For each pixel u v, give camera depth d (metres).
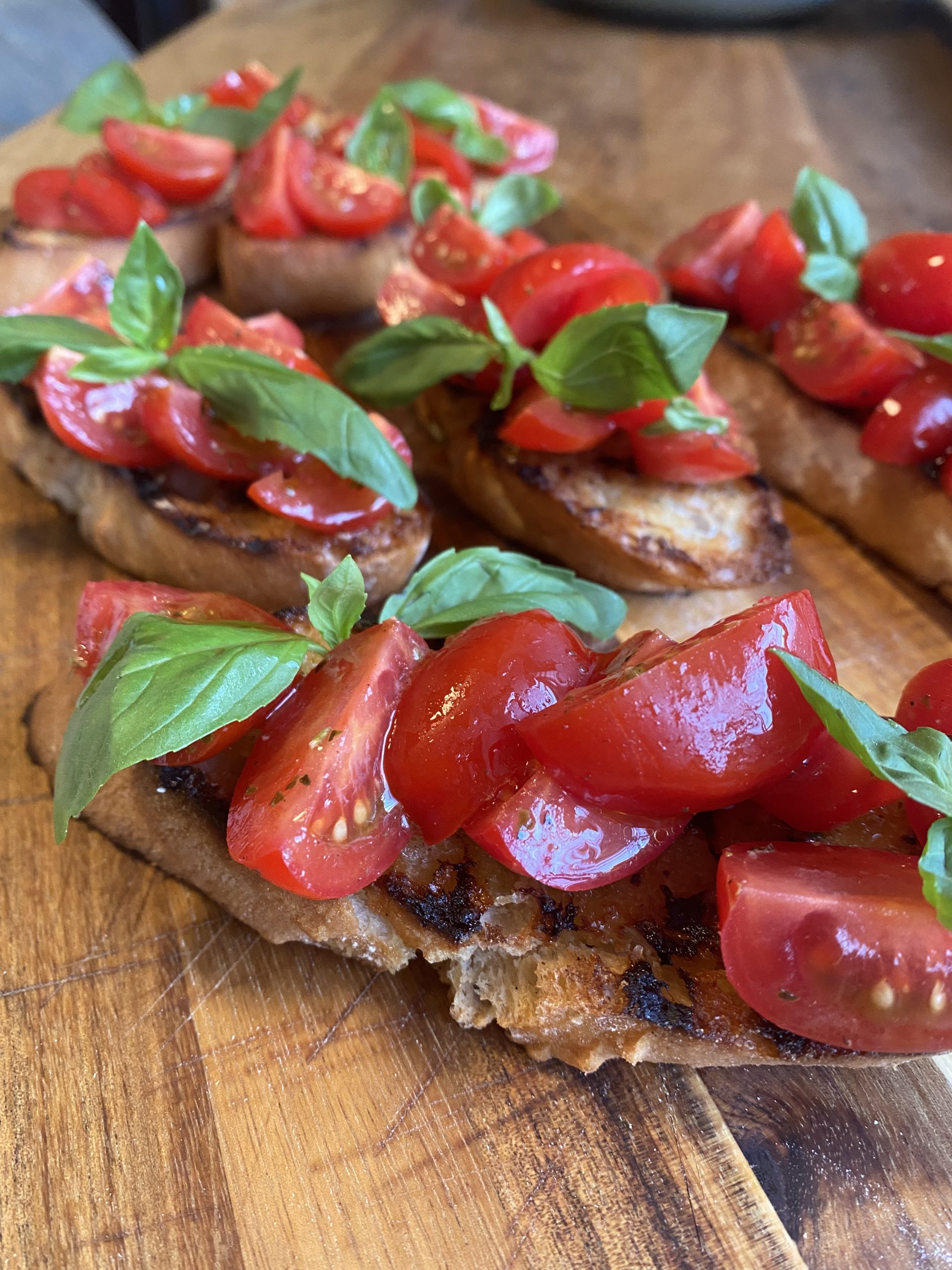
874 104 0.34
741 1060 0.12
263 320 0.20
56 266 0.23
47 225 0.23
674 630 0.18
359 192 0.23
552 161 0.30
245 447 0.17
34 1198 0.11
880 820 0.13
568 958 0.12
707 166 0.30
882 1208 0.11
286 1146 0.12
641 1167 0.12
